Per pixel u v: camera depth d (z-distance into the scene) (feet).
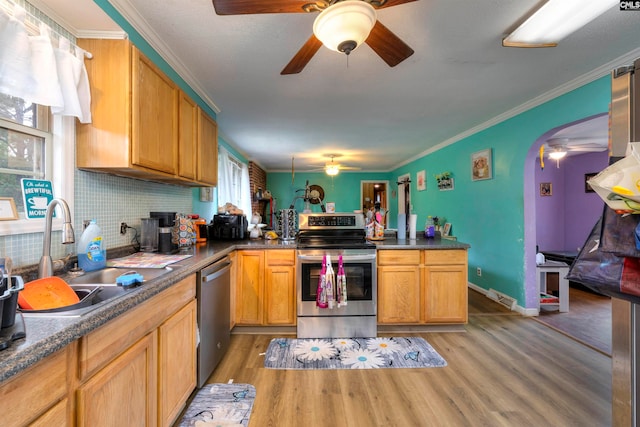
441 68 7.57
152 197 7.59
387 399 5.82
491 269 12.25
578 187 16.43
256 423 5.17
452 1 5.17
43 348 2.32
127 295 3.56
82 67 4.81
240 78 8.09
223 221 9.90
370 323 8.65
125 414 3.54
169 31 6.01
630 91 3.18
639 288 2.78
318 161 22.24
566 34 5.61
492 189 12.14
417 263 8.81
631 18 5.61
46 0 4.22
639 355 3.23
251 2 3.86
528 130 10.18
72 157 4.97
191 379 5.57
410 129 13.39
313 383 6.35
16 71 3.72
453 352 7.71
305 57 5.16
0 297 2.40
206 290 6.22
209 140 8.85
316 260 8.45
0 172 4.12
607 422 5.15
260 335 8.84
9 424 2.15
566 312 10.75
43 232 4.51
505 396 5.88
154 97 5.71
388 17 5.59
